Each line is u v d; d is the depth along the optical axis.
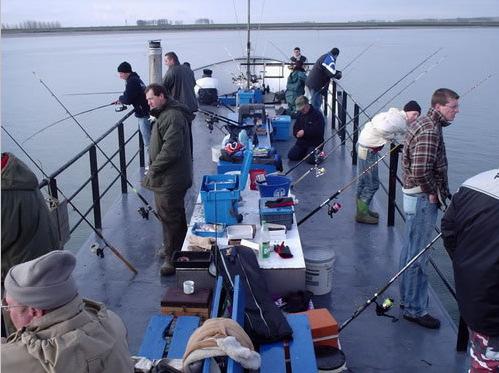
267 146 6.70
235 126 7.32
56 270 1.80
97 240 5.40
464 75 42.53
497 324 2.44
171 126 4.35
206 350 2.43
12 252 2.84
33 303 1.78
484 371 2.54
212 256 3.73
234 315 2.79
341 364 3.16
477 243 2.43
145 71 49.28
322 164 7.55
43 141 22.69
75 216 13.15
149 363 2.63
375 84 37.75
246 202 4.88
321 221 5.77
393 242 5.27
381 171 14.34
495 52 67.94
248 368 2.46
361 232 5.49
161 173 4.43
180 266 3.70
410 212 3.87
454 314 8.32
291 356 2.93
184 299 3.56
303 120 7.43
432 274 9.62
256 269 3.58
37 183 2.95
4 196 2.77
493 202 2.38
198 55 67.38
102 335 1.86
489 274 2.38
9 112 31.55
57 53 102.88
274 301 3.57
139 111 7.18
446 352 3.66
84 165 18.47
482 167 19.25
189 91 7.38
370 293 4.37
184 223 4.64
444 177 3.79
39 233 2.89
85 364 1.79
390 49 73.00
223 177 4.86
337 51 9.03
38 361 1.75
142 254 5.09
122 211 6.19
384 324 3.96
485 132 24.69
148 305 4.22
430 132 3.62
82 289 4.46
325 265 4.21
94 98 37.44
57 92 40.72
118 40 169.62
